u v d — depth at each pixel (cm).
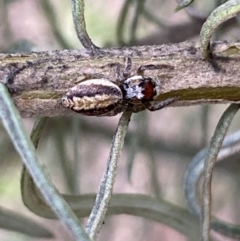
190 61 6
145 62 5
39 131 5
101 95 5
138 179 15
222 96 6
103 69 5
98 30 12
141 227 15
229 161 13
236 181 13
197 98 6
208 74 6
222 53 6
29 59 5
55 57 5
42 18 11
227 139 7
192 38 10
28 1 11
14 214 7
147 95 5
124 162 15
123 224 15
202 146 10
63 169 9
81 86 5
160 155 14
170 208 7
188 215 7
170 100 6
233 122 13
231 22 9
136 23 9
